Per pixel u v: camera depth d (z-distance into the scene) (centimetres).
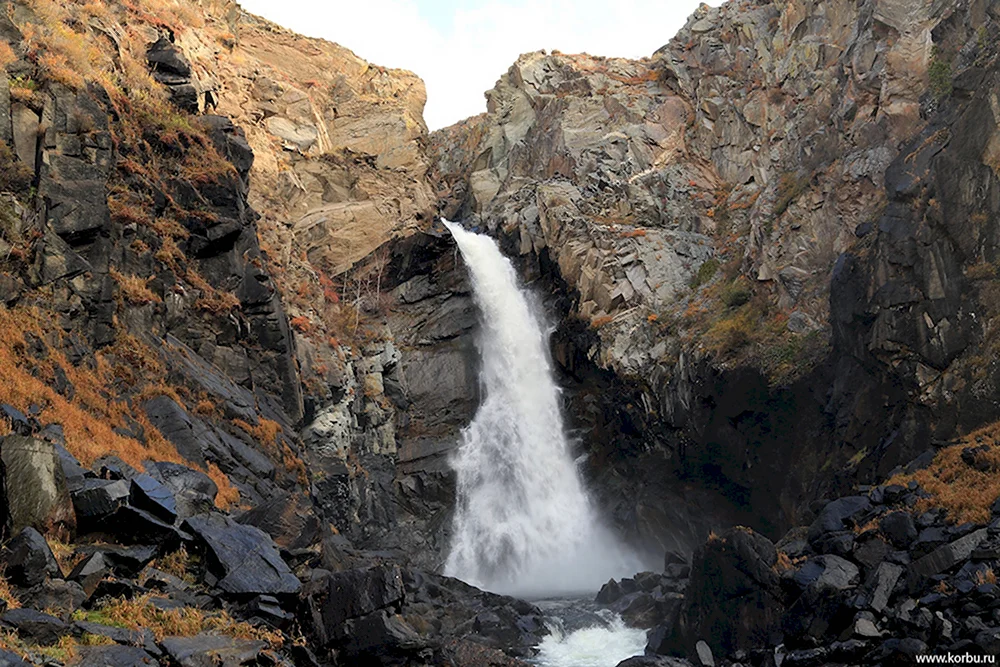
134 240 2253
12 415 1409
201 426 2092
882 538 1662
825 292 2998
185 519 1433
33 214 1889
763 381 2942
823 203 3198
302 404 2800
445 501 3747
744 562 1747
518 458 3975
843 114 3294
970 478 1720
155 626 1123
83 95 2144
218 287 2564
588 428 3962
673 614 2006
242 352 2555
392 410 3791
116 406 1855
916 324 2184
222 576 1342
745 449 3036
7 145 1917
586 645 2091
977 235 2116
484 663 1714
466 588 2445
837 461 2442
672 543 3391
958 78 2338
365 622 1475
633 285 3847
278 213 3725
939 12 3066
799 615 1609
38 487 1209
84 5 2648
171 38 3164
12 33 2123
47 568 1073
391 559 2589
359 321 3928
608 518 3694
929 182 2281
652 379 3538
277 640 1262
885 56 3195
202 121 2783
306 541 1684
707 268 3784
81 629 1013
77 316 1933
